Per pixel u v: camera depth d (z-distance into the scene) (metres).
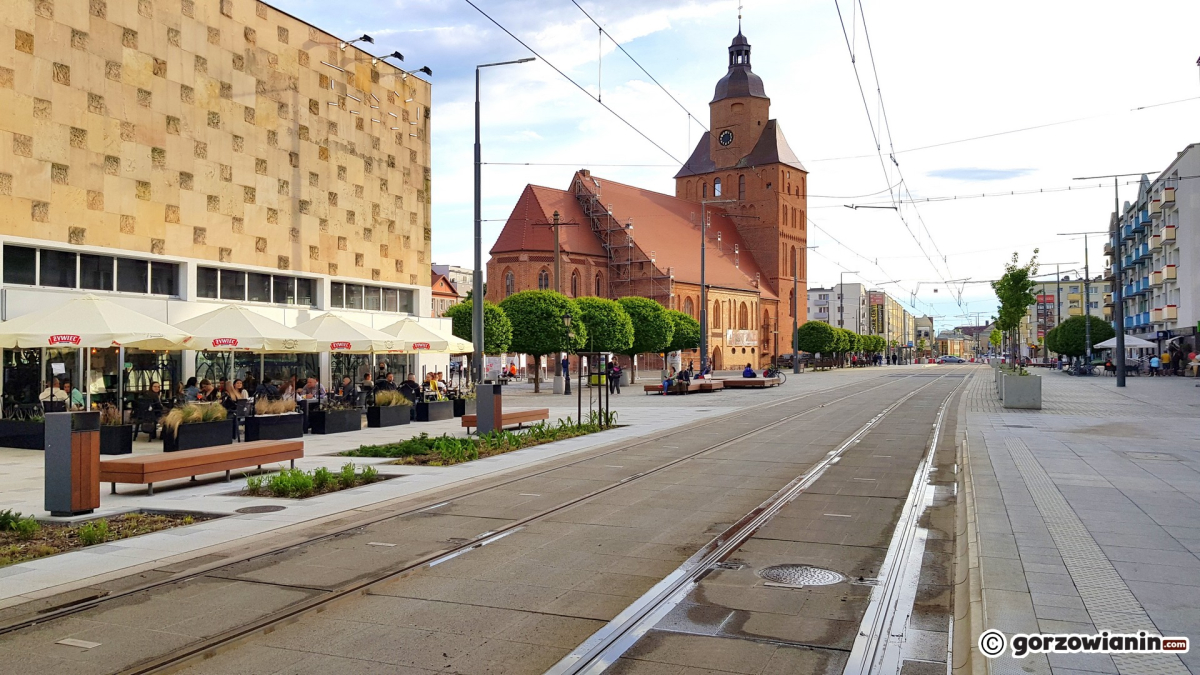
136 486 13.88
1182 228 65.50
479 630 6.66
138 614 7.05
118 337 19.11
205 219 26.20
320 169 31.14
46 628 6.70
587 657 6.06
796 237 110.31
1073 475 13.69
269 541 9.71
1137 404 32.38
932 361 186.62
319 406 24.28
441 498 12.56
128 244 23.67
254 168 28.12
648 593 7.64
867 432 22.56
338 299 32.47
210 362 26.94
